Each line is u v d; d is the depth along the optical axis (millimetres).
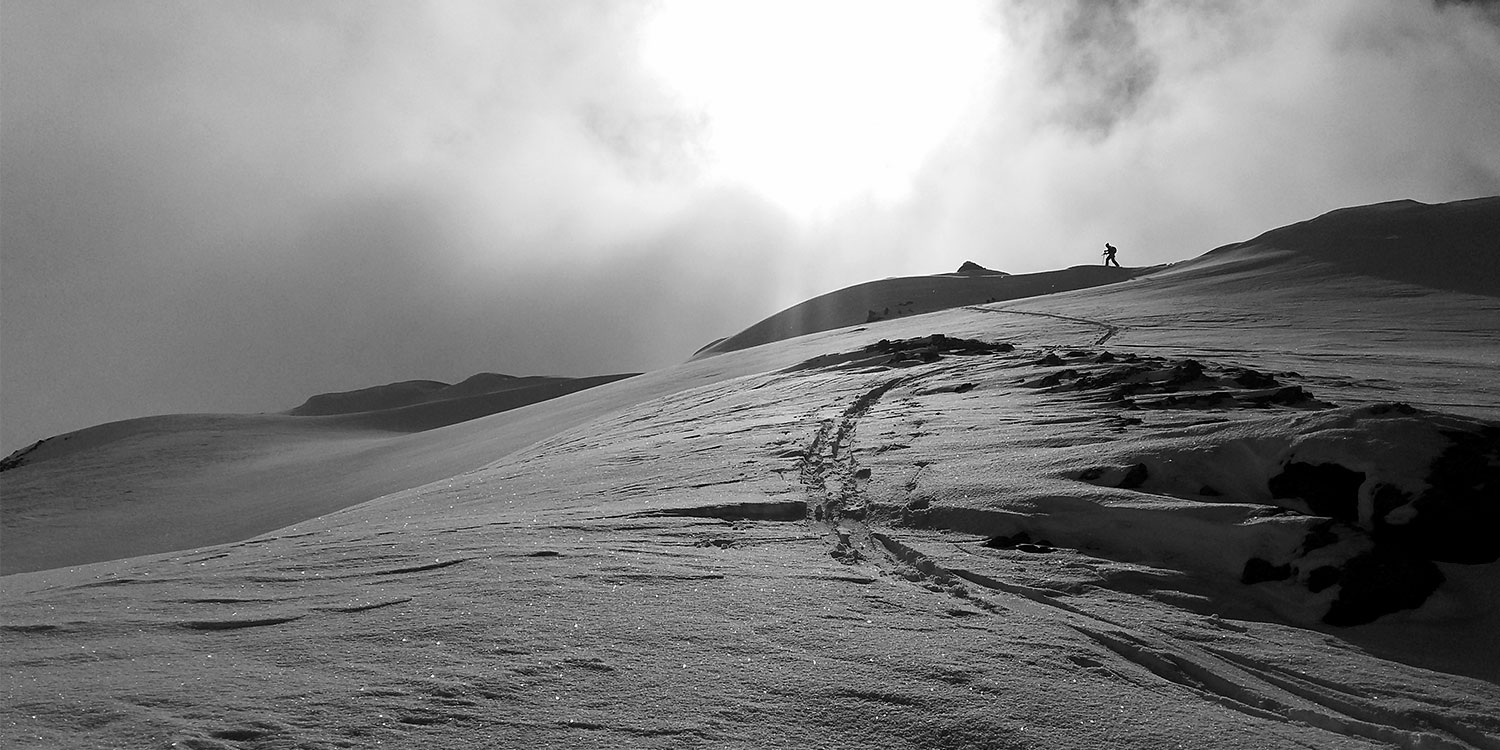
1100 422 10609
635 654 4363
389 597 5391
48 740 3186
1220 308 33219
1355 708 4363
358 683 3873
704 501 8961
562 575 5883
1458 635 5262
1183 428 8773
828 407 16406
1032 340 27594
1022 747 3590
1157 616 5477
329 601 5344
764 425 15164
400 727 3432
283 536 9266
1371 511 6121
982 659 4496
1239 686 4539
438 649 4367
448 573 5992
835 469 10570
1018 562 6500
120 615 5047
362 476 35000
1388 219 51031
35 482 47812
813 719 3717
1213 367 14273
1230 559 6242
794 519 8383
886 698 3951
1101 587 6000
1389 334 24156
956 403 14445
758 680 4086
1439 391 13578
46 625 4820
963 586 6020
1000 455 9594
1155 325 29734
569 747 3332
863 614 5219
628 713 3668
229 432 60750
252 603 5340
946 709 3873
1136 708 4059
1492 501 5824
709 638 4637
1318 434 6867
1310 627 5531
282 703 3621
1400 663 4992
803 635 4754
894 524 7922
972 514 7578
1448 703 4410
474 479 15406
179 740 3209
